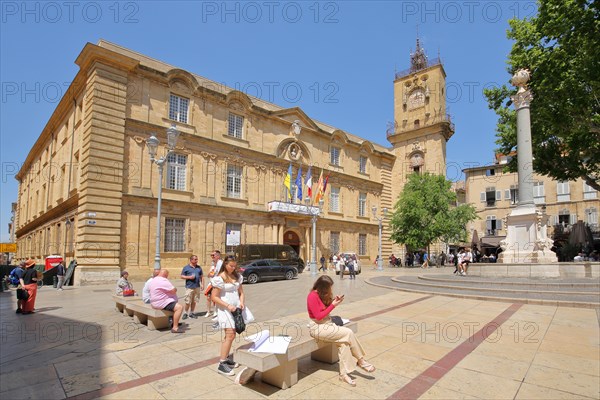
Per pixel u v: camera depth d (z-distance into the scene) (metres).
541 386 4.83
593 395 4.54
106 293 16.91
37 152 39.06
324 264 34.19
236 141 30.30
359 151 42.56
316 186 36.75
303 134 36.19
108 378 5.29
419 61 51.84
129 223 23.48
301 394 4.69
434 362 5.83
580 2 17.67
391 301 12.24
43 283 21.75
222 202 28.64
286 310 11.14
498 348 6.52
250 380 5.15
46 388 4.92
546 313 9.53
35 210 37.41
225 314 5.58
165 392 4.77
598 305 9.97
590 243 25.84
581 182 39.06
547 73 20.81
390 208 46.16
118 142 23.16
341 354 5.17
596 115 20.59
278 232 31.94
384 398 4.55
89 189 21.67
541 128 23.41
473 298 12.27
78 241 22.14
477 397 4.54
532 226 17.19
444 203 38.38
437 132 46.25
